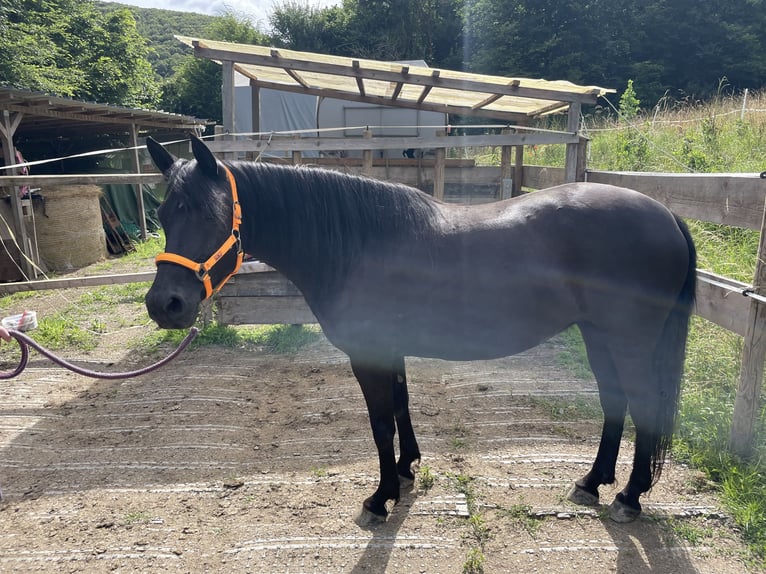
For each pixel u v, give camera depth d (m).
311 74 5.73
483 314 2.26
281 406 3.78
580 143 5.09
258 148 4.84
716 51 22.20
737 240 4.91
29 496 2.71
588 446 3.11
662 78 22.41
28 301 7.00
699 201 3.26
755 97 11.52
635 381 2.31
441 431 3.33
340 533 2.38
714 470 2.71
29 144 13.73
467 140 5.02
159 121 11.88
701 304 3.31
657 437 2.35
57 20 18.25
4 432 3.42
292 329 5.39
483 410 3.61
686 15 22.75
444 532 2.38
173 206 2.03
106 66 19.22
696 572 2.11
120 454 3.12
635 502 2.42
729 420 3.03
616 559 2.19
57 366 4.66
